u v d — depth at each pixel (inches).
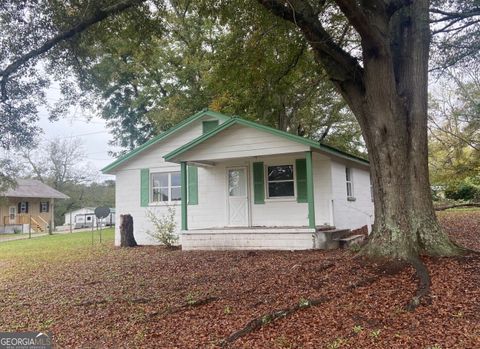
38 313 251.9
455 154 832.3
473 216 763.4
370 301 220.4
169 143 598.5
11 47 292.7
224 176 565.9
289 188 533.6
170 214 587.5
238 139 472.4
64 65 336.8
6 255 573.3
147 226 597.3
